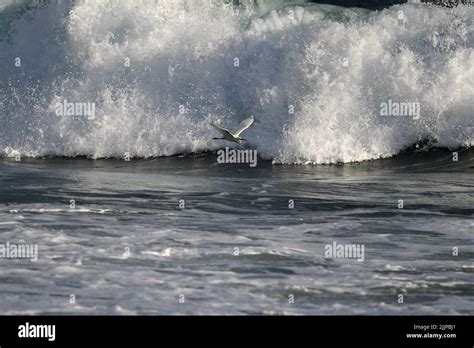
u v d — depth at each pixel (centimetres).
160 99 5631
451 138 5419
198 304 2611
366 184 4706
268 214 3888
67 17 5950
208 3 5941
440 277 2944
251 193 4381
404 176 4975
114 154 5525
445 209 4062
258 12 6022
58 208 3888
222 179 4822
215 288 2762
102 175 4906
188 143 5481
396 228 3647
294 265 3036
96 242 3269
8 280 2783
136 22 5838
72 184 4544
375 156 5341
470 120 5434
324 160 5294
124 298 2644
